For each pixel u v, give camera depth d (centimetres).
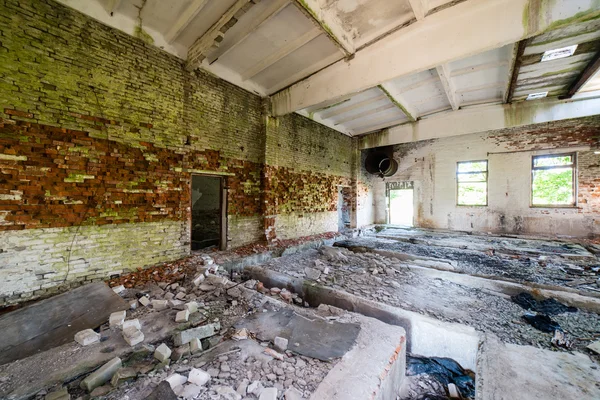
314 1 369
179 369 197
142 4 371
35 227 310
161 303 299
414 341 293
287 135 709
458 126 805
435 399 232
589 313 322
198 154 493
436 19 384
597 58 455
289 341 238
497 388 194
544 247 652
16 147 297
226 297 339
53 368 191
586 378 204
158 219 430
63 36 331
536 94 659
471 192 930
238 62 519
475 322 304
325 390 174
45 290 318
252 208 621
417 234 886
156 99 426
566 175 768
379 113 812
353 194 1034
